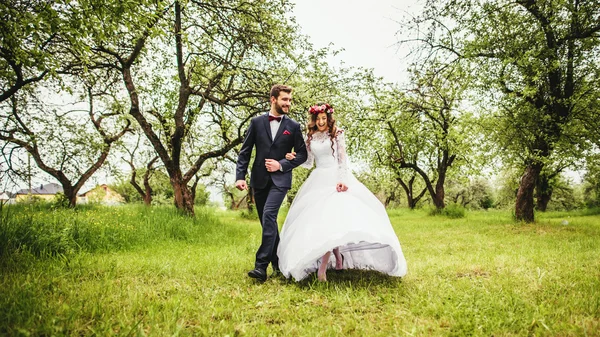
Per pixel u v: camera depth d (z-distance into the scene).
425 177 20.72
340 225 3.32
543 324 2.21
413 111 15.80
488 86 10.93
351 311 2.65
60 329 2.05
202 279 3.49
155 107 11.58
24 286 2.86
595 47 10.18
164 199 29.25
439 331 2.25
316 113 3.98
